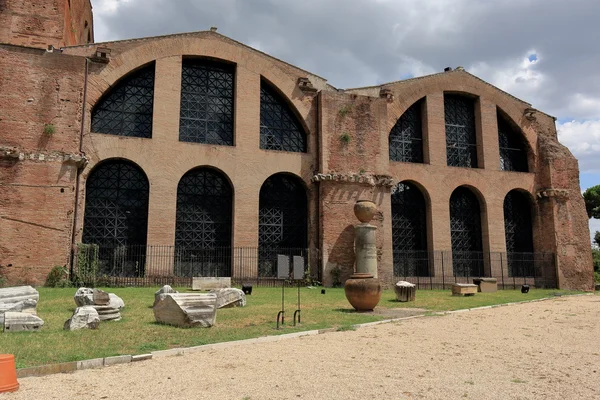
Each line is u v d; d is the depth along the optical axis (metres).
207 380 6.92
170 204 25.84
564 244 33.59
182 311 11.51
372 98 30.20
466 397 6.22
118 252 25.28
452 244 32.84
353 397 6.15
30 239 22.00
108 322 11.98
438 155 32.53
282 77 29.72
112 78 25.95
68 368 7.51
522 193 35.41
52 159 22.91
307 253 28.16
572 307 18.47
